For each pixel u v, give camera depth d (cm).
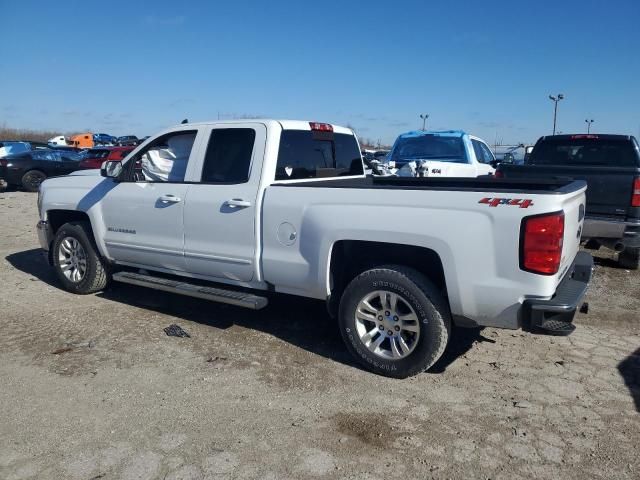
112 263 605
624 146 840
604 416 366
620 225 710
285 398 389
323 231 431
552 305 359
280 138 491
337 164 579
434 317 398
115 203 573
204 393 395
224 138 507
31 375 421
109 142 4925
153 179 564
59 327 527
